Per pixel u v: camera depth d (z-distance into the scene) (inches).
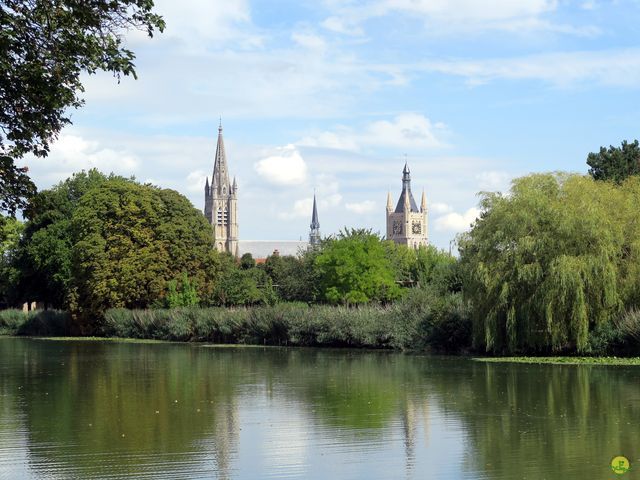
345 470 796.6
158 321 3102.9
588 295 1872.5
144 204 3267.7
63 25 779.4
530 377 1520.7
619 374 1550.2
